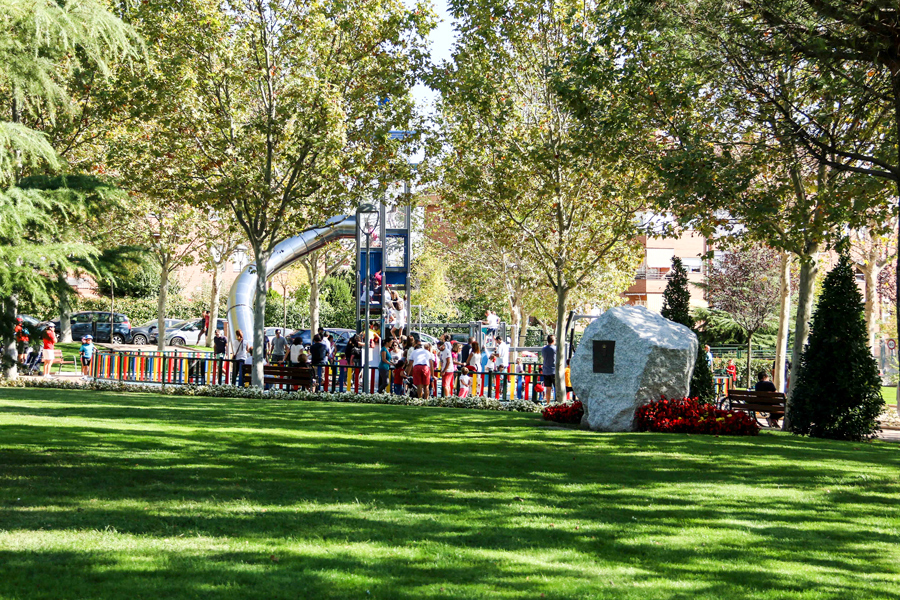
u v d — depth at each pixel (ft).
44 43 29.37
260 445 39.34
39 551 18.85
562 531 22.81
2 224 27.53
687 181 48.21
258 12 73.05
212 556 18.89
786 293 78.79
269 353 104.78
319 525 22.44
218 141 74.84
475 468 34.04
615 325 51.24
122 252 31.86
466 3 68.28
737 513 26.35
